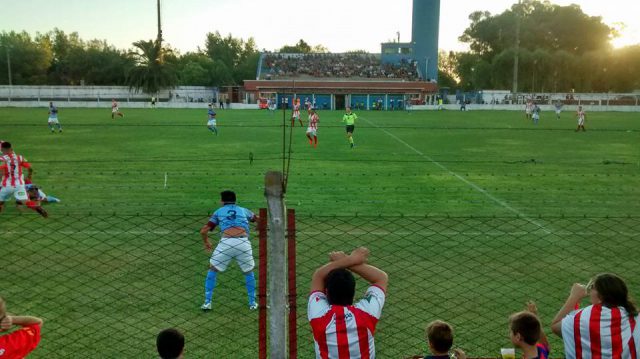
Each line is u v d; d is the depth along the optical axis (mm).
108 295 7879
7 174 12469
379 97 73500
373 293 3811
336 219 12141
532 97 76250
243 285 8375
